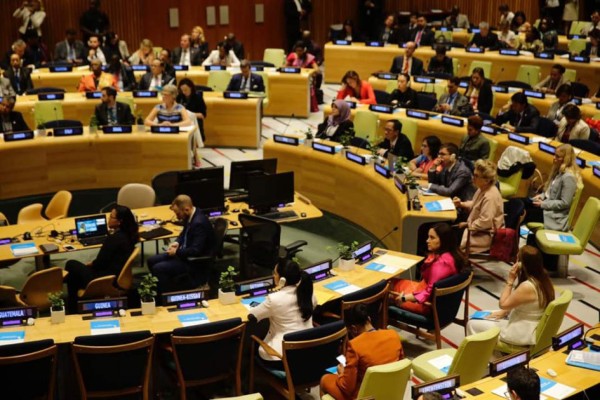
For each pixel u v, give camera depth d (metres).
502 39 19.55
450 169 9.93
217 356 6.79
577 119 11.72
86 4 19.39
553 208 9.55
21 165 12.20
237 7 21.22
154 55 16.69
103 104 13.15
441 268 7.80
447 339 8.27
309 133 12.02
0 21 18.45
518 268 7.28
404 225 9.26
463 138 11.41
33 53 17.78
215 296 9.37
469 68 17.53
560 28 23.44
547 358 6.43
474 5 23.77
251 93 15.00
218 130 14.70
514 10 23.58
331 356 6.78
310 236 11.02
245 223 9.20
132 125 12.86
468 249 9.09
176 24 20.52
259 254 9.20
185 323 7.02
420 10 24.02
